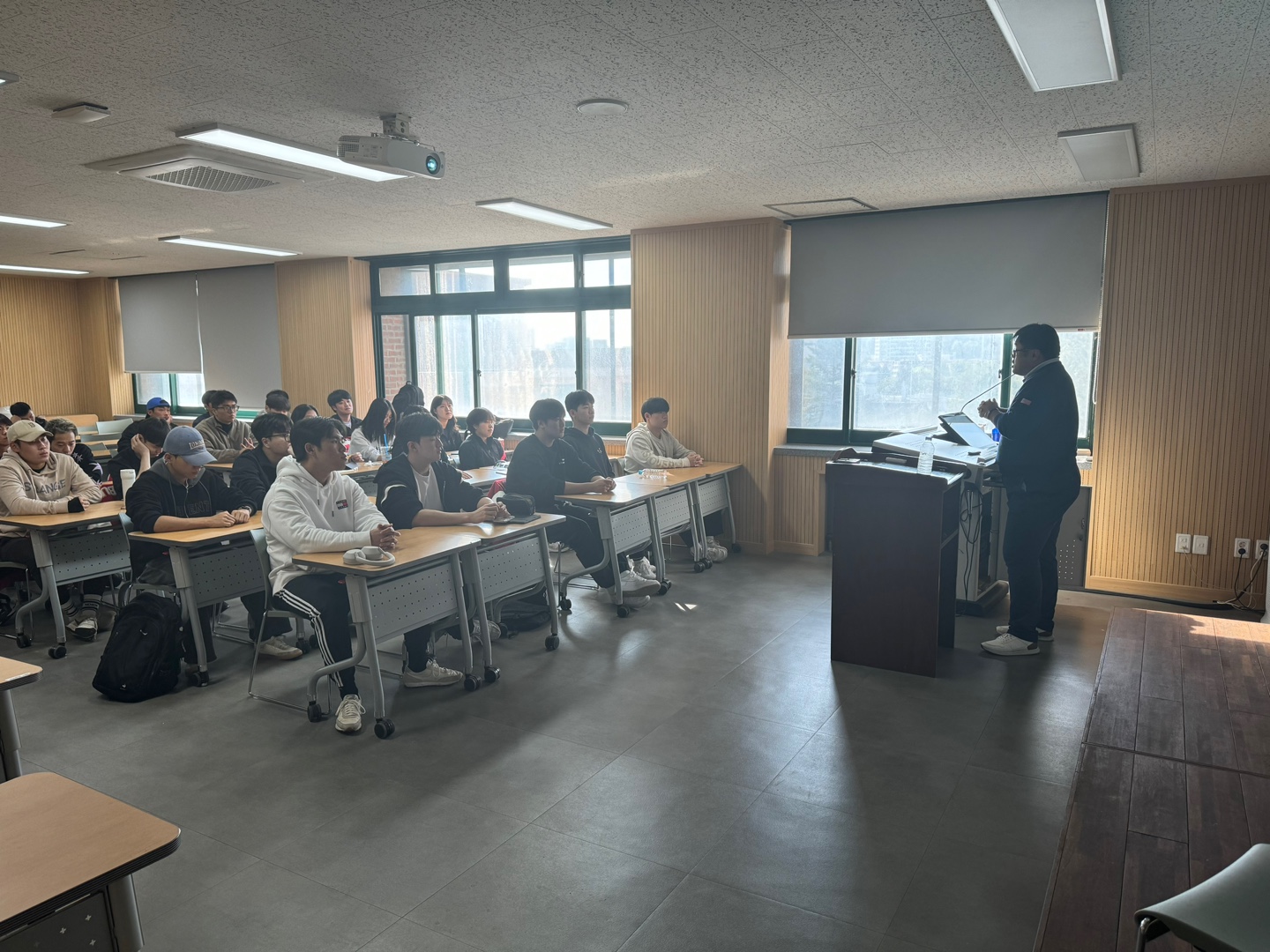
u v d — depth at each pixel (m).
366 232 6.88
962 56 3.02
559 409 5.06
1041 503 4.10
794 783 2.96
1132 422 5.31
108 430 9.91
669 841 2.59
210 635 4.21
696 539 6.07
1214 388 5.07
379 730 3.33
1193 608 5.12
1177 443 5.20
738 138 4.10
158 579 4.04
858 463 4.11
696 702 3.68
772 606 5.18
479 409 6.57
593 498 4.95
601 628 4.75
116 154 4.30
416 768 3.09
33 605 4.34
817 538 6.58
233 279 9.34
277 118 3.73
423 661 3.90
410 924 2.20
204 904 2.29
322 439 3.66
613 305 7.31
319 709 3.52
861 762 3.11
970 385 6.17
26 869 1.17
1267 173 4.76
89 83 3.23
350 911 2.26
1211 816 2.14
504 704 3.67
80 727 3.45
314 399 8.91
